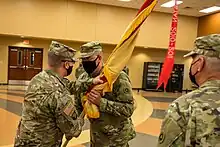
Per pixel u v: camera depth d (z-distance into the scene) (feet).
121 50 6.25
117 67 6.21
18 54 49.65
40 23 46.57
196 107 3.54
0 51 48.57
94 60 6.53
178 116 3.59
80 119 6.11
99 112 6.40
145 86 54.90
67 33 48.29
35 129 5.70
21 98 31.83
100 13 50.24
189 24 56.44
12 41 49.11
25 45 49.75
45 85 5.76
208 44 3.65
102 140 6.70
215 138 3.36
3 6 44.32
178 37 55.62
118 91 6.46
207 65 3.67
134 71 56.13
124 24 51.80
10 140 15.07
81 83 6.64
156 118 23.12
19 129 5.97
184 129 3.51
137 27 6.27
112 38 51.21
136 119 22.56
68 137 5.95
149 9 6.25
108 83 6.21
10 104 27.20
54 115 5.75
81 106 6.88
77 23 48.88
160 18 54.19
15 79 49.80
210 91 3.63
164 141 3.60
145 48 56.49
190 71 3.94
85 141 15.26
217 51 3.60
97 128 6.72
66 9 48.03
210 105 3.51
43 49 50.88
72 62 6.12
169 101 35.60
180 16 55.62
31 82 5.97
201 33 56.03
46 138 5.76
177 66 54.80
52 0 47.06
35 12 46.19
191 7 48.85
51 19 47.21
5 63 49.03
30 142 5.70
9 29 44.83
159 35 54.34
